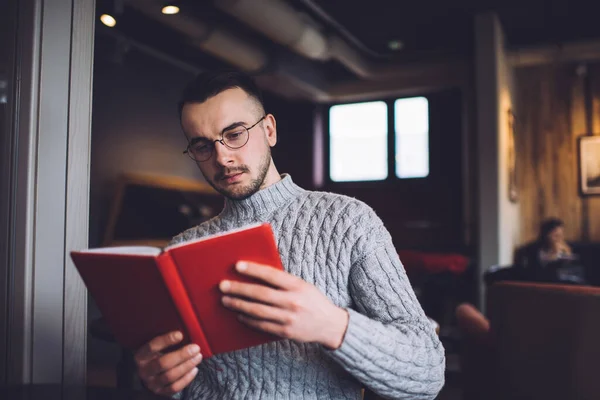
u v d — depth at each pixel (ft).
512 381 6.55
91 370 8.94
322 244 3.44
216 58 18.81
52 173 4.35
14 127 4.31
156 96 18.16
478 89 17.62
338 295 3.36
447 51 21.52
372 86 23.15
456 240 21.83
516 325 6.51
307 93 22.52
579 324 5.84
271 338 2.77
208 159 3.59
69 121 4.44
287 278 2.57
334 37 18.24
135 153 17.11
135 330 3.04
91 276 2.94
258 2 13.92
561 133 20.76
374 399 4.43
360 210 3.50
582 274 13.87
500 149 17.48
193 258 2.60
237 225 3.84
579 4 16.98
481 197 17.35
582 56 19.56
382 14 17.79
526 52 20.07
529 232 21.03
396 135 23.20
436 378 3.07
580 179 20.34
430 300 18.17
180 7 14.17
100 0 13.16
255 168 3.58
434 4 17.02
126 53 16.79
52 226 4.33
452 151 22.16
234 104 3.48
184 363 2.80
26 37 4.30
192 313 2.73
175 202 18.22
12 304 4.24
